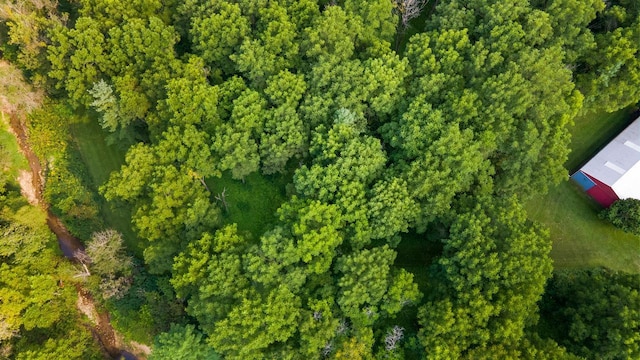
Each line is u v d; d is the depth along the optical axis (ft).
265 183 197.06
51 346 174.70
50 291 183.42
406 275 154.51
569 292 164.86
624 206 176.24
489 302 144.36
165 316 182.60
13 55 210.79
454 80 169.27
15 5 189.88
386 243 173.47
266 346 150.92
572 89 171.94
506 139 167.22
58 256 198.59
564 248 184.44
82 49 182.60
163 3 199.41
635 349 138.51
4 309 171.94
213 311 155.43
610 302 150.92
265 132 182.09
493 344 142.51
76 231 203.41
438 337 145.18
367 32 183.52
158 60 181.27
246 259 158.10
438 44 172.45
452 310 147.23
